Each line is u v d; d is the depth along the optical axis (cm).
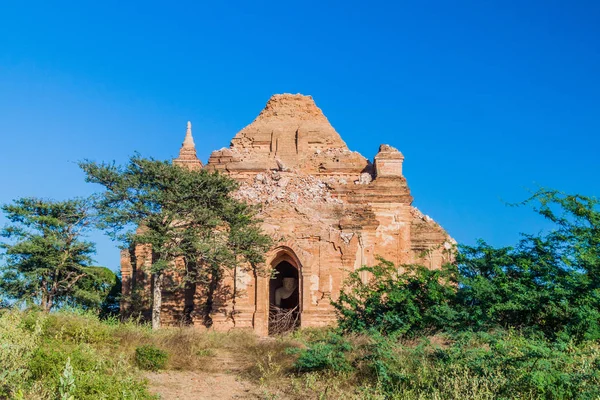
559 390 1551
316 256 3712
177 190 3462
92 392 1577
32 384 1616
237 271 3653
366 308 2511
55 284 3612
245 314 3616
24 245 3488
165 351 2297
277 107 5159
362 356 2014
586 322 2019
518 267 2347
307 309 3638
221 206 3569
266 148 4953
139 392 1667
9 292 3462
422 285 2459
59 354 1791
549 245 2347
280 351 2381
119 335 2480
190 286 3912
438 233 4434
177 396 1889
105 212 3409
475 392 1575
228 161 4681
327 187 4362
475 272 2447
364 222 3978
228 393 1942
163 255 3362
